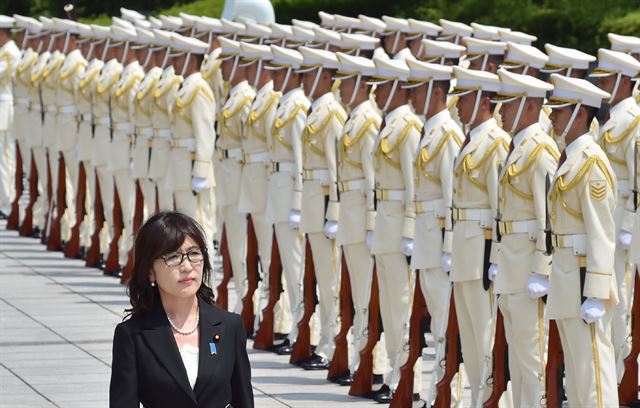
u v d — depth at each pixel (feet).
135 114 170.60
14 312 158.71
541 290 98.48
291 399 119.44
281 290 141.08
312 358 133.69
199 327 67.31
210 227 161.27
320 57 130.21
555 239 95.96
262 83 144.56
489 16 275.80
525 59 114.73
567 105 96.22
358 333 125.29
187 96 157.58
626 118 120.37
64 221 204.33
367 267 123.54
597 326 95.76
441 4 283.79
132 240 175.22
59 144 199.21
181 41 160.76
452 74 111.55
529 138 99.60
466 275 104.99
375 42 137.49
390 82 116.57
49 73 202.69
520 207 99.60
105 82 184.96
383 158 116.57
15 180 223.51
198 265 67.15
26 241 213.66
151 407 66.44
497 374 102.83
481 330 105.60
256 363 135.13
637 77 121.80
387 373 120.16
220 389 66.80
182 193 159.53
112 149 181.27
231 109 148.15
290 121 136.77
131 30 183.73
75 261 195.93
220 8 340.59
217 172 157.17
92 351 138.31
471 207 104.83
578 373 96.32
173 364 66.08
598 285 93.61
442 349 108.47
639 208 115.96
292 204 136.67
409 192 114.93
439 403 108.37
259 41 161.38
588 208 93.76
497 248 102.47
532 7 273.33
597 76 121.19
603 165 94.32
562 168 95.45
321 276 132.46
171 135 160.15
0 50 219.61
